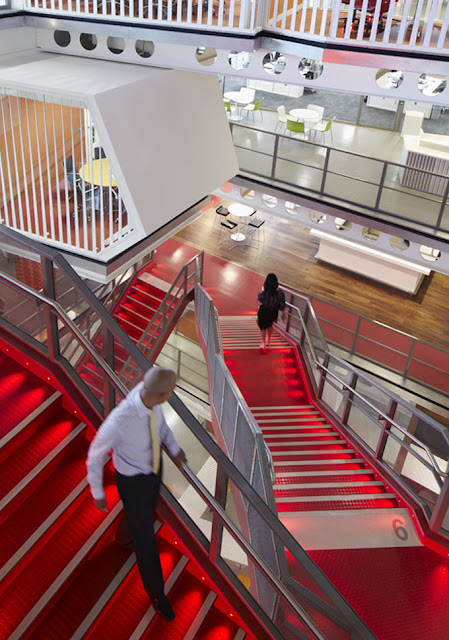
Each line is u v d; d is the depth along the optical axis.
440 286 16.23
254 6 6.75
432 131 15.34
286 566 3.55
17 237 3.82
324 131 14.65
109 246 7.71
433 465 6.19
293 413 9.50
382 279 15.98
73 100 6.95
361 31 6.75
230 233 17.58
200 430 3.36
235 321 13.67
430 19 6.51
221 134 8.95
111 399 3.91
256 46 7.15
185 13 8.02
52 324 4.03
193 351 14.36
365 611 5.59
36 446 3.97
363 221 12.31
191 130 8.28
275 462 7.90
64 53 8.57
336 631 3.39
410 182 11.92
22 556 3.47
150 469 3.28
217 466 3.39
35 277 4.04
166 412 7.38
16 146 8.88
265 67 7.73
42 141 9.12
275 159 12.77
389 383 13.23
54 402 4.15
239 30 6.95
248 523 4.39
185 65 8.01
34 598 3.40
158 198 7.69
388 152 15.07
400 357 13.07
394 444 7.41
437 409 12.84
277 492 7.16
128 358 4.65
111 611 3.68
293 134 15.48
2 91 7.27
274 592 3.62
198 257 12.89
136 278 14.21
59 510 3.73
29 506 3.74
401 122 15.84
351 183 12.54
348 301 15.42
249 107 15.28
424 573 6.03
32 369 4.30
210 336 9.62
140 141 7.34
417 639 5.39
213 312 9.62
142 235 7.58
